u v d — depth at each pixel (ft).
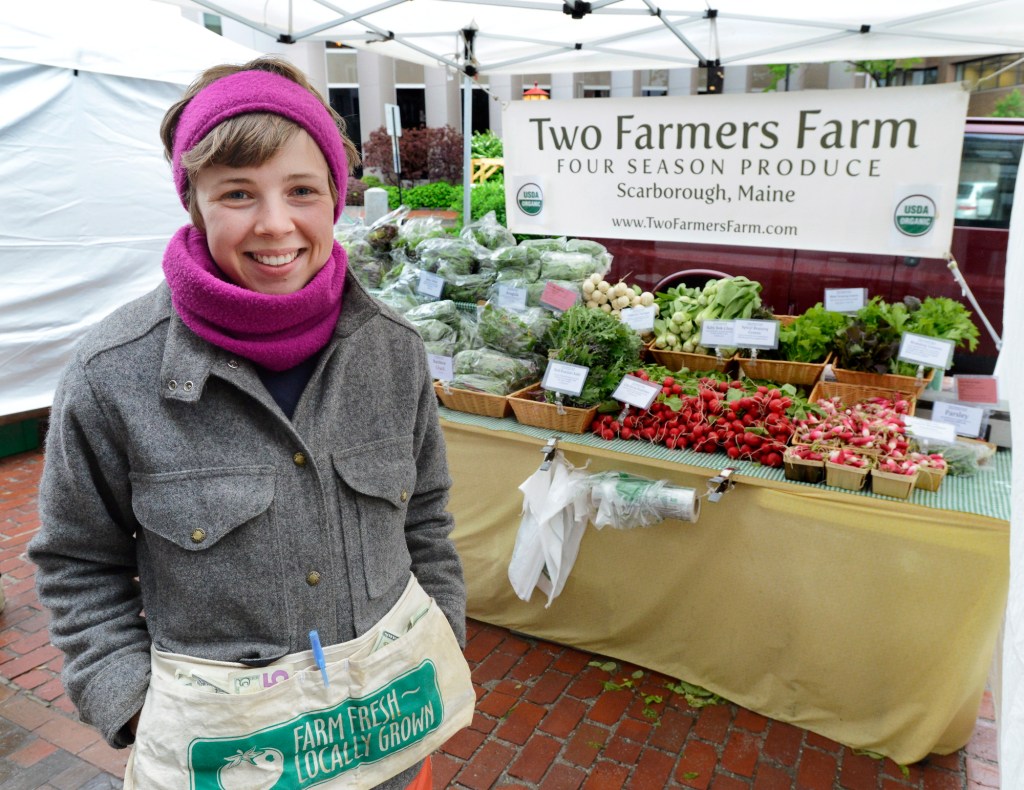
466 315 11.32
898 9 9.77
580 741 8.07
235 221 3.19
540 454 9.09
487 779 7.57
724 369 10.36
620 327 9.60
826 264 16.99
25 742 8.13
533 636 9.77
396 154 22.85
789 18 10.30
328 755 3.43
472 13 11.40
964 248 16.06
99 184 15.06
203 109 3.16
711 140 10.34
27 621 10.29
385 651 3.58
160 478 3.24
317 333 3.50
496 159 32.91
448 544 4.56
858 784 7.43
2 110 13.43
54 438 3.30
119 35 14.80
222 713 3.21
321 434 3.51
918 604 7.22
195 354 3.25
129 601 3.60
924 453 7.82
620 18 11.27
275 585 3.38
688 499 7.81
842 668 7.75
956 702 7.26
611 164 11.19
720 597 8.29
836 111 9.48
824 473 7.45
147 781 3.17
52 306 14.90
